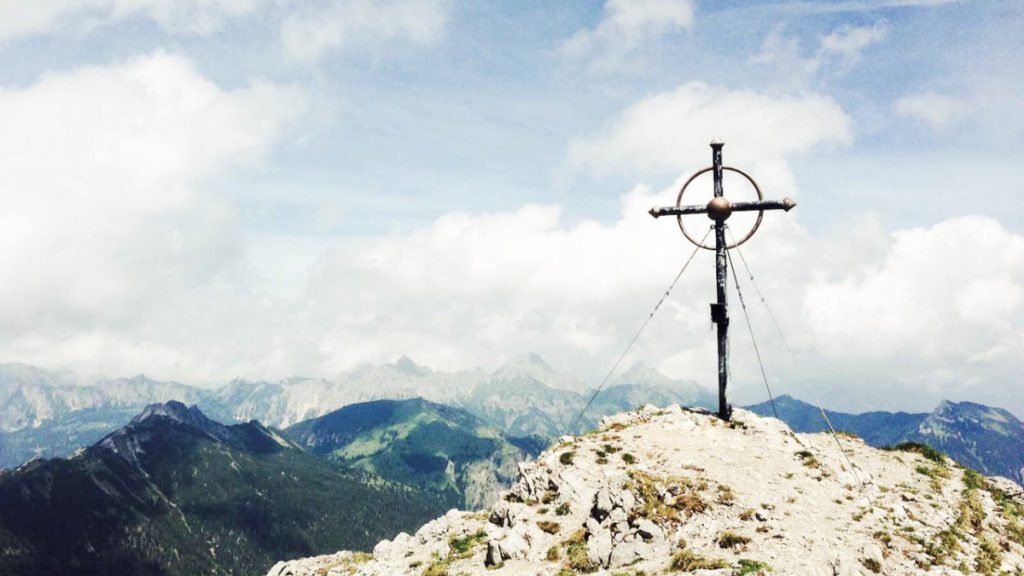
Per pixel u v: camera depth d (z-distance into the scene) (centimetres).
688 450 5619
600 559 4075
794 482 4925
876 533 4025
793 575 3244
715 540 3988
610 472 5350
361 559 6047
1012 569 3981
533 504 5281
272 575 6128
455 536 5359
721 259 6203
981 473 5991
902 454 6153
